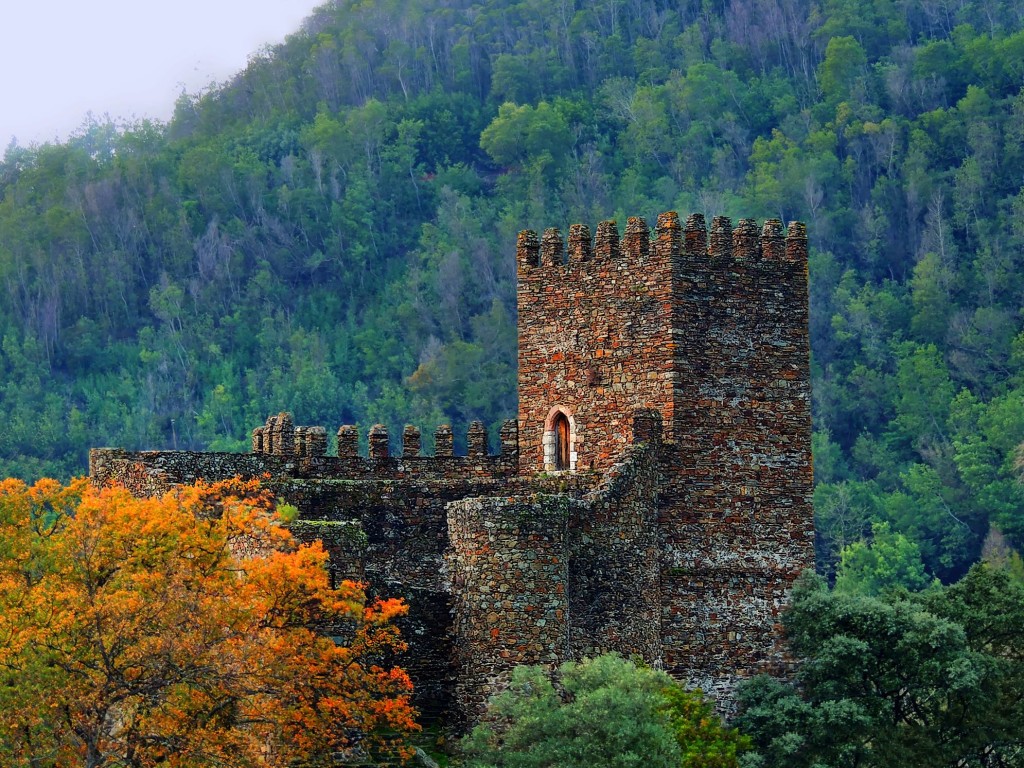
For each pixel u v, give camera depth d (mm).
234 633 114938
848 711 148500
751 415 161250
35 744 109812
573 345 164375
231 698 113250
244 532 121812
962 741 153375
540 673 128000
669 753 125125
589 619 143125
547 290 166000
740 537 159625
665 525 157500
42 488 124250
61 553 118375
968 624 162000
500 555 132500
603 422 162500
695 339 160250
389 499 144750
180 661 112625
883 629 154500
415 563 144375
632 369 161250
